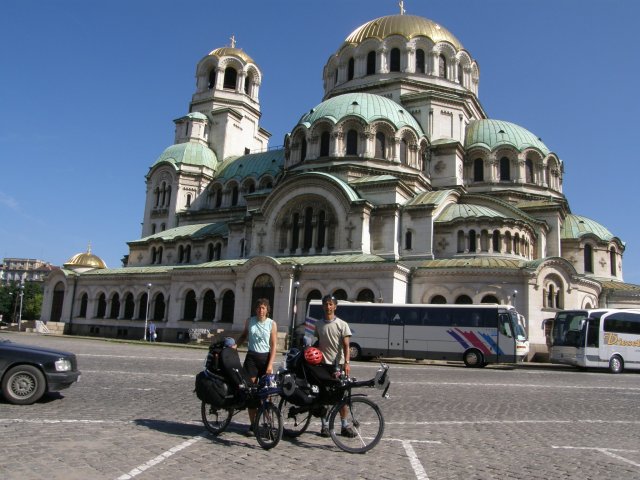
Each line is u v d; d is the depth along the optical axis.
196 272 59.22
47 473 8.84
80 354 33.50
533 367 42.78
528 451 11.98
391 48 73.25
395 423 14.86
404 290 50.78
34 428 12.22
